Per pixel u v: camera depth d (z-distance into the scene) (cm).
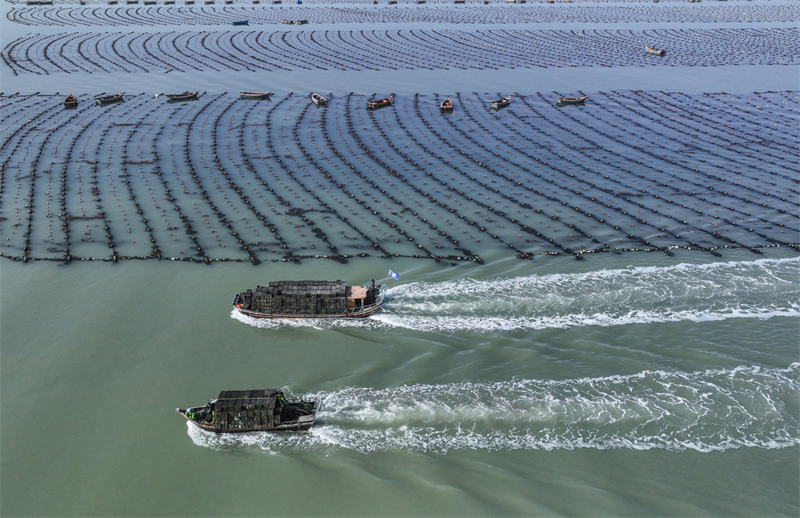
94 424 7119
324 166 15650
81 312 9225
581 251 11112
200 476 6462
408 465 6506
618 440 6750
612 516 5744
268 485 6322
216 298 9681
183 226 12188
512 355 8212
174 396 7588
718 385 7481
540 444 6731
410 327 8925
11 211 12712
